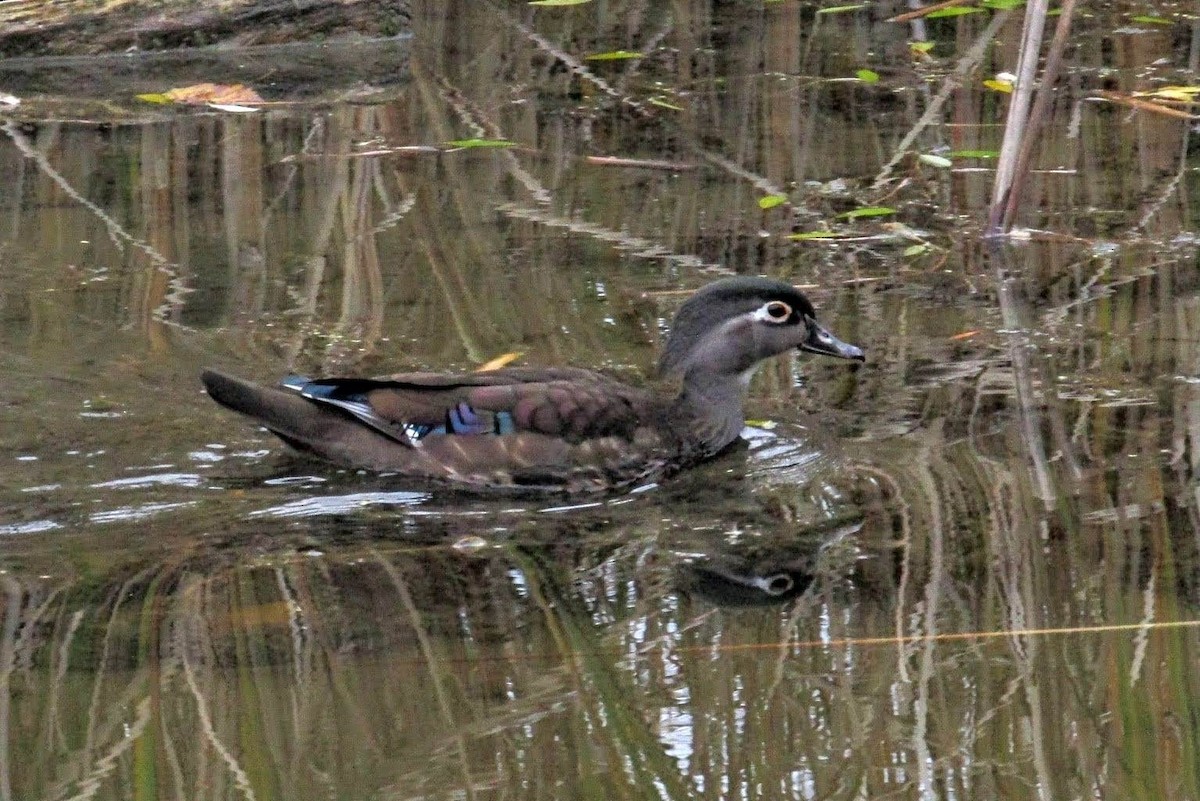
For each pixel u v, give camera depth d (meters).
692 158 18.39
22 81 21.97
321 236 16.03
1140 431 11.85
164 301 14.48
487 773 7.89
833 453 11.95
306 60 22.86
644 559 10.39
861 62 21.92
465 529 10.95
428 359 13.30
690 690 8.69
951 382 12.93
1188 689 8.56
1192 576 9.77
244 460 11.93
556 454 11.82
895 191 17.31
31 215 16.61
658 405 12.28
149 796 7.70
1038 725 8.26
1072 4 15.75
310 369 13.08
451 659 9.05
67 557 10.34
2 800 7.71
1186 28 22.86
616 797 7.65
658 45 23.06
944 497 11.06
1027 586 9.75
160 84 21.67
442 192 17.30
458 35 23.95
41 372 13.08
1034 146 18.62
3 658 9.03
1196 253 15.37
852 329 13.98
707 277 14.99
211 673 8.87
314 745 8.14
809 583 9.94
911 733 8.24
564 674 8.81
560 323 14.01
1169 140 18.59
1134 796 7.69
